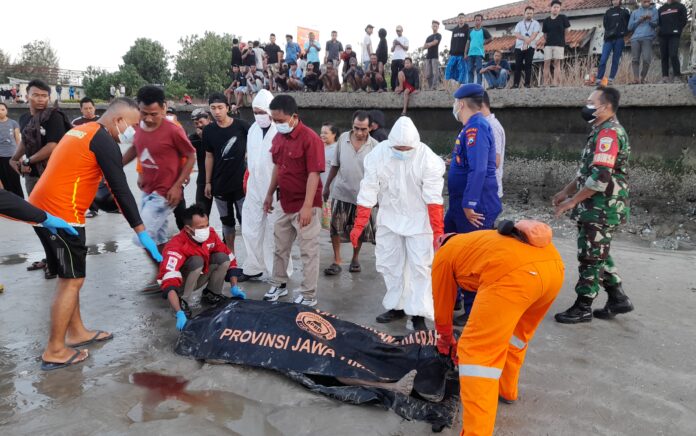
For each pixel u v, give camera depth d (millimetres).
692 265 5977
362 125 5359
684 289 5145
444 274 2803
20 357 3662
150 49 57000
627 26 9016
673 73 8633
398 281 4289
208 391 3150
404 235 4152
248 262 5402
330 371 3162
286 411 2920
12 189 7629
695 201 8008
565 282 5367
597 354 3727
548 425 2846
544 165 9633
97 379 3322
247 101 15844
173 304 3928
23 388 3217
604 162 3959
